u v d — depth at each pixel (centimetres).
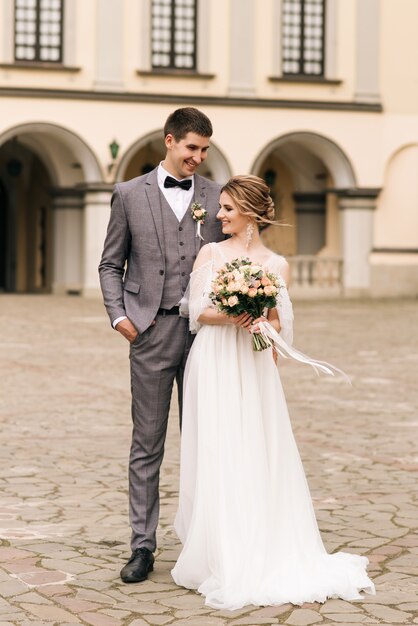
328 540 727
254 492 626
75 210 3581
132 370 677
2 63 3316
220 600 595
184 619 570
